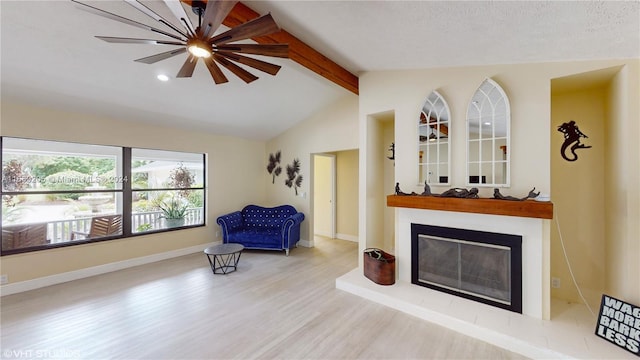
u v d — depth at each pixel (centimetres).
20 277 317
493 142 266
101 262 379
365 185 364
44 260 334
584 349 194
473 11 173
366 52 281
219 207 523
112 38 160
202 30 156
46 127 334
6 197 318
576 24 174
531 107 248
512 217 246
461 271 276
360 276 340
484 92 271
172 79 324
